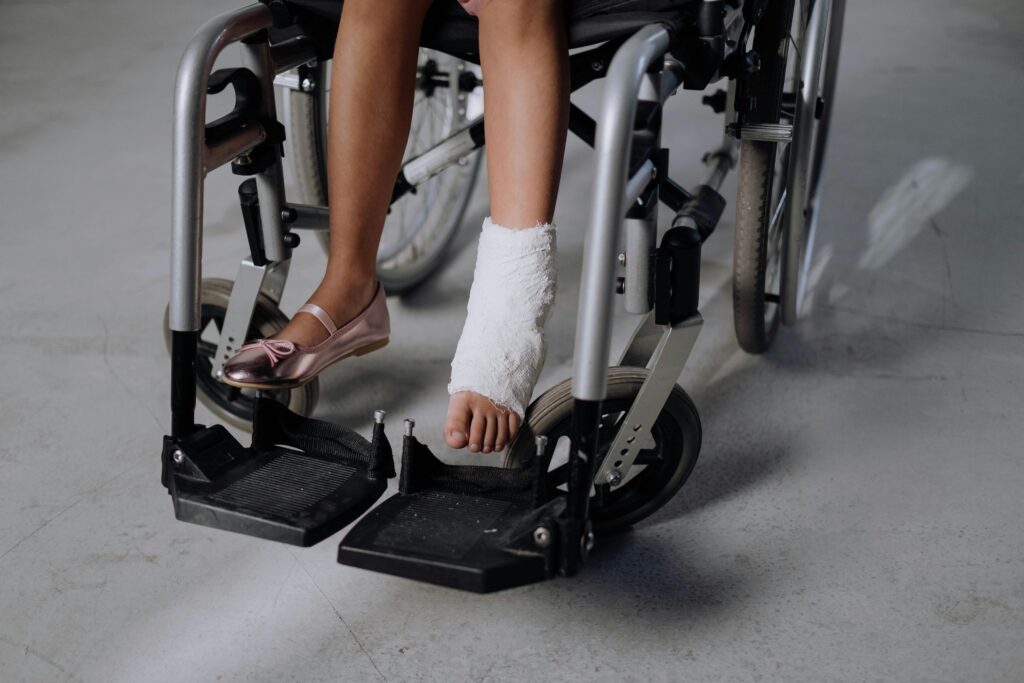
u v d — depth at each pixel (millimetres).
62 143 2363
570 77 1051
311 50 1134
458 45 1059
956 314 1660
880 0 3393
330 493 923
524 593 1101
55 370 1512
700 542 1180
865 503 1239
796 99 1335
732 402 1446
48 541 1176
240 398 1350
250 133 1040
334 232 1107
